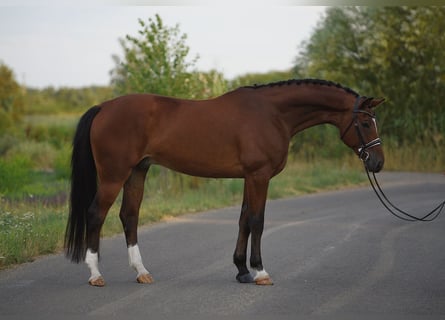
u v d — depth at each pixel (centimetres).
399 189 1931
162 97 821
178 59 1722
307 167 2369
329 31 3064
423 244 1080
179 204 1501
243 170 807
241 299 729
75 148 818
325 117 845
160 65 1708
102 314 668
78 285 795
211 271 879
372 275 850
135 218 838
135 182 838
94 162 821
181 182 1762
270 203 1652
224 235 1167
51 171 2362
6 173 1706
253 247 803
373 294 750
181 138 803
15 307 693
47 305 702
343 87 845
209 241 1108
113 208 1369
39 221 1147
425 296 741
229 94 827
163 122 805
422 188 1942
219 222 1323
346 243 1085
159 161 823
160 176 1739
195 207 1511
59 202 1447
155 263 933
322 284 801
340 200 1708
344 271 876
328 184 2044
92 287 784
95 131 809
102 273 870
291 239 1123
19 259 925
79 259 812
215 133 802
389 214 1441
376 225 1284
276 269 891
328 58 3025
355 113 833
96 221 802
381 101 834
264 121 809
